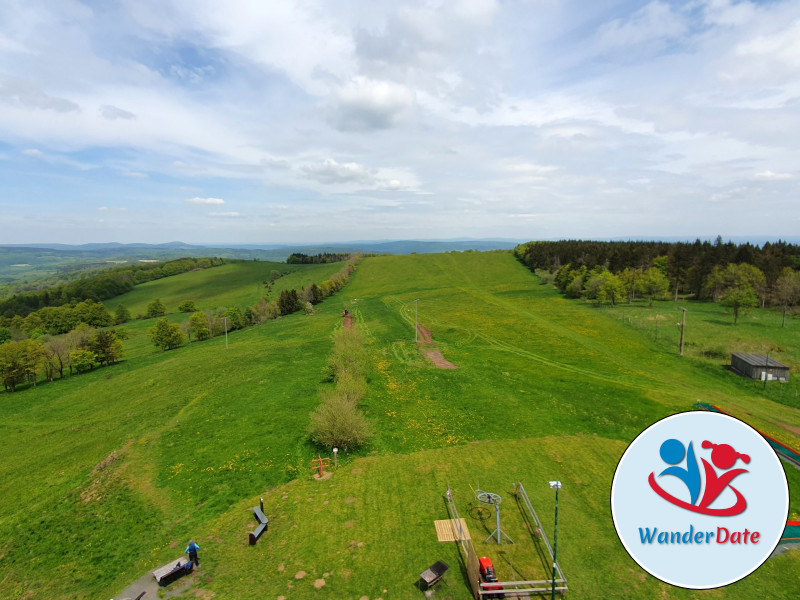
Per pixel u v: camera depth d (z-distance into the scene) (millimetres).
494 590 19469
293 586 20500
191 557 21922
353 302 127125
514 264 184375
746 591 19906
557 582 20359
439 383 51750
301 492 28625
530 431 37812
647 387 50562
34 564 23641
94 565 23219
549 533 24109
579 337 76875
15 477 34875
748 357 55938
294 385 50750
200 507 27766
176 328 94062
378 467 31609
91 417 48031
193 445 36469
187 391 51656
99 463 35250
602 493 28172
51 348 73688
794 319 85125
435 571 20641
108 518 27266
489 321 92000
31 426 47688
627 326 83750
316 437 34500
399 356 66062
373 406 43938
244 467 32156
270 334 89688
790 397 48156
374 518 25609
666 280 107875
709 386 52000
